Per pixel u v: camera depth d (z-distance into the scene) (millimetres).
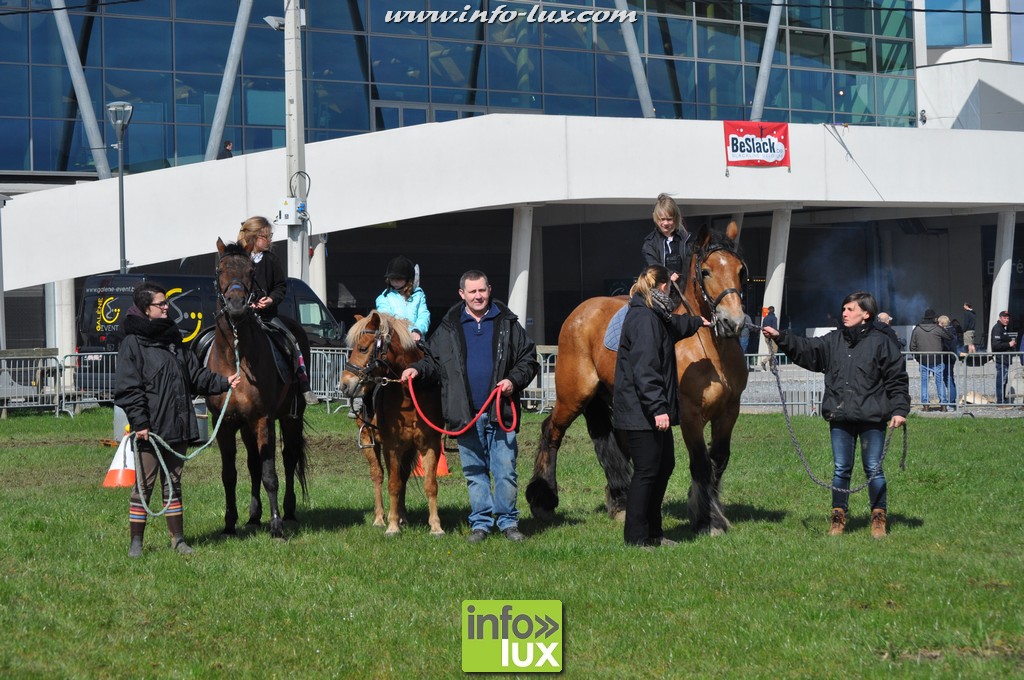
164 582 7348
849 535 8656
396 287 9617
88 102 31484
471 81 36094
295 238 22266
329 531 9219
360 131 35125
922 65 42781
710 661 5609
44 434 17500
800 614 6332
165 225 28281
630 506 8258
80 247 28359
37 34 32625
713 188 31266
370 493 11445
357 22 35000
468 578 7352
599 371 9266
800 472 12320
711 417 8625
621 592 6891
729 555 7867
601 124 29953
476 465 8664
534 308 36562
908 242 44125
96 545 8641
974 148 34031
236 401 8555
